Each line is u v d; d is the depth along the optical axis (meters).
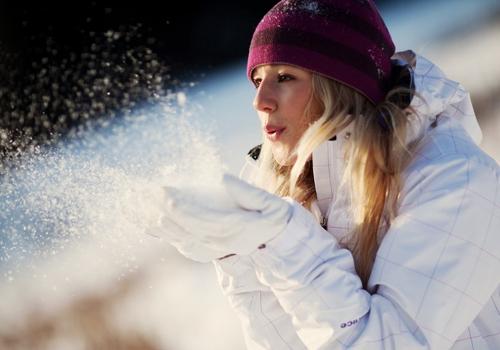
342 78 3.09
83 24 12.05
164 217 2.64
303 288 2.66
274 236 2.65
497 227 2.79
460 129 3.06
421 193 2.82
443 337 2.68
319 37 3.11
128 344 6.07
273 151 3.32
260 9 17.17
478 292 2.74
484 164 2.85
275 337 2.99
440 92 3.06
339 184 3.23
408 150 2.97
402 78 3.09
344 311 2.63
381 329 2.65
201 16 16.66
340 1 3.15
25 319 6.38
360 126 3.07
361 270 2.99
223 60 16.27
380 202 3.02
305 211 2.78
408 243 2.75
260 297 3.02
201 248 2.81
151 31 15.84
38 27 11.64
